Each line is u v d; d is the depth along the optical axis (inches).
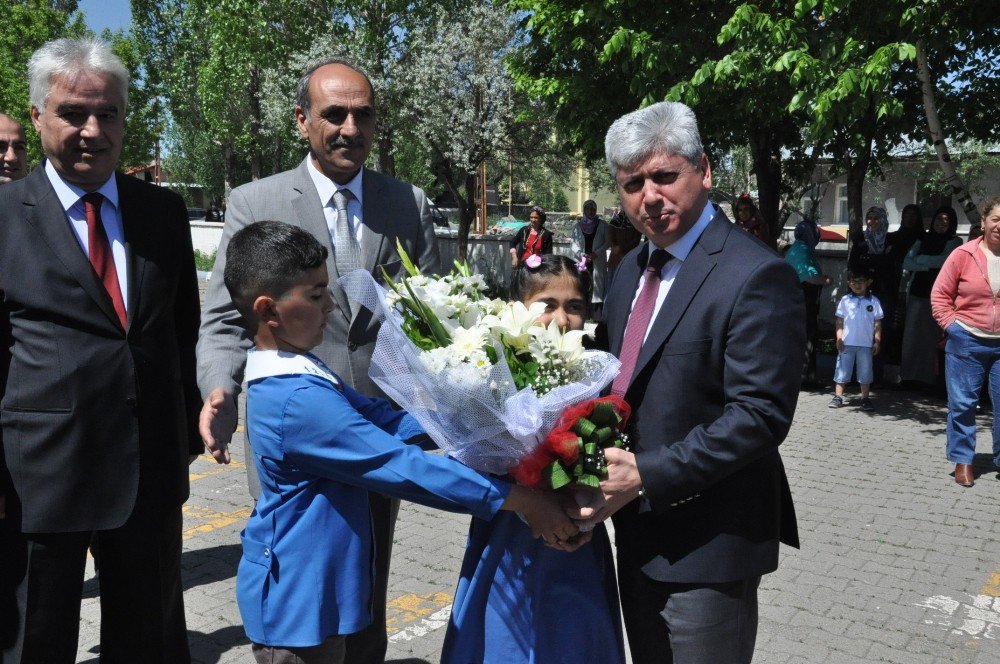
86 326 102.6
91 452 102.4
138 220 109.0
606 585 91.7
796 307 81.3
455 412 80.7
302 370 81.7
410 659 138.1
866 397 322.0
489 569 88.4
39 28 951.6
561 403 78.9
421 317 85.2
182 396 114.8
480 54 700.0
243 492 218.1
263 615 82.3
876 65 263.0
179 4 1285.7
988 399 343.0
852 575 171.2
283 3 903.7
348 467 79.8
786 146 479.8
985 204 222.1
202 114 1293.1
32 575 102.0
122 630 109.9
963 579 169.8
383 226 116.3
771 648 142.1
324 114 108.7
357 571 83.8
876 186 1074.7
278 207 112.8
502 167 780.6
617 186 87.0
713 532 84.0
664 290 87.7
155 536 109.3
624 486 80.1
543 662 87.1
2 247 100.9
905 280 413.4
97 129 101.3
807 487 227.9
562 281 103.0
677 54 331.0
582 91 407.2
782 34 284.7
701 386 83.0
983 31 321.4
